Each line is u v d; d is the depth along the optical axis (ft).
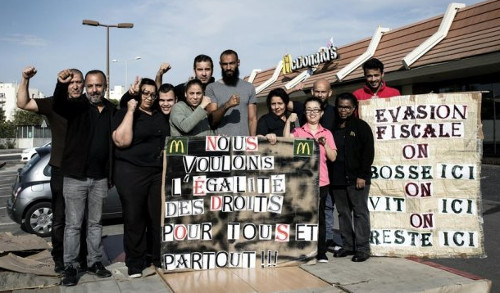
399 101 16.84
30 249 16.72
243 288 13.39
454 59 41.75
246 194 15.64
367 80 17.65
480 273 16.63
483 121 47.06
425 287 13.33
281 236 15.74
